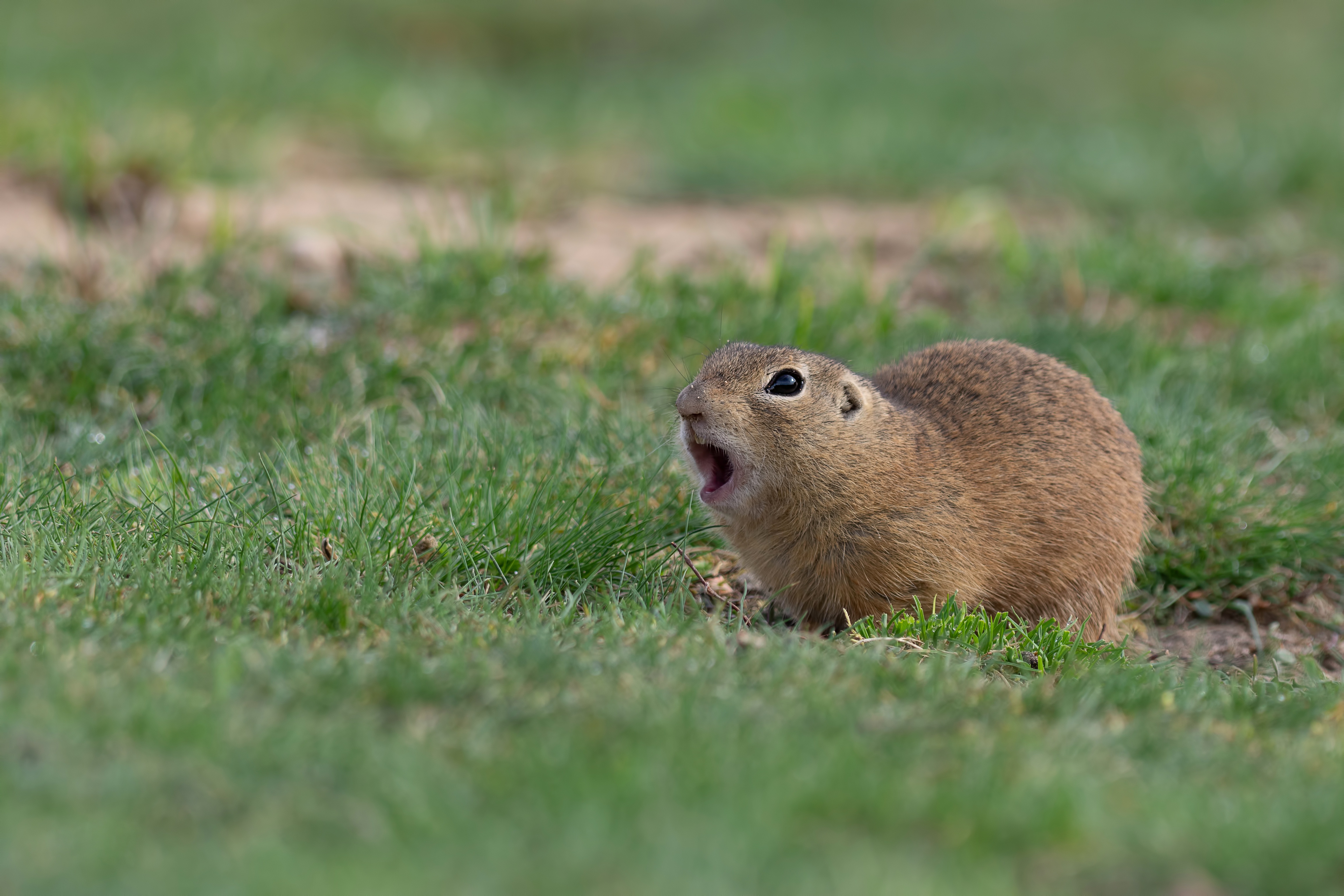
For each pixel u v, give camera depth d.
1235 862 5.34
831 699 6.87
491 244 15.18
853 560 9.63
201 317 13.12
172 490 9.66
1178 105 28.72
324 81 24.75
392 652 7.18
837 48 32.47
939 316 14.95
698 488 10.02
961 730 6.67
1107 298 15.94
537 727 6.32
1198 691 7.86
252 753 5.77
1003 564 9.88
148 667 6.75
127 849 5.04
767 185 21.23
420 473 10.17
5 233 15.91
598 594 9.22
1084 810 5.61
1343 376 14.01
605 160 22.44
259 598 8.05
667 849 5.18
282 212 17.94
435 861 5.09
